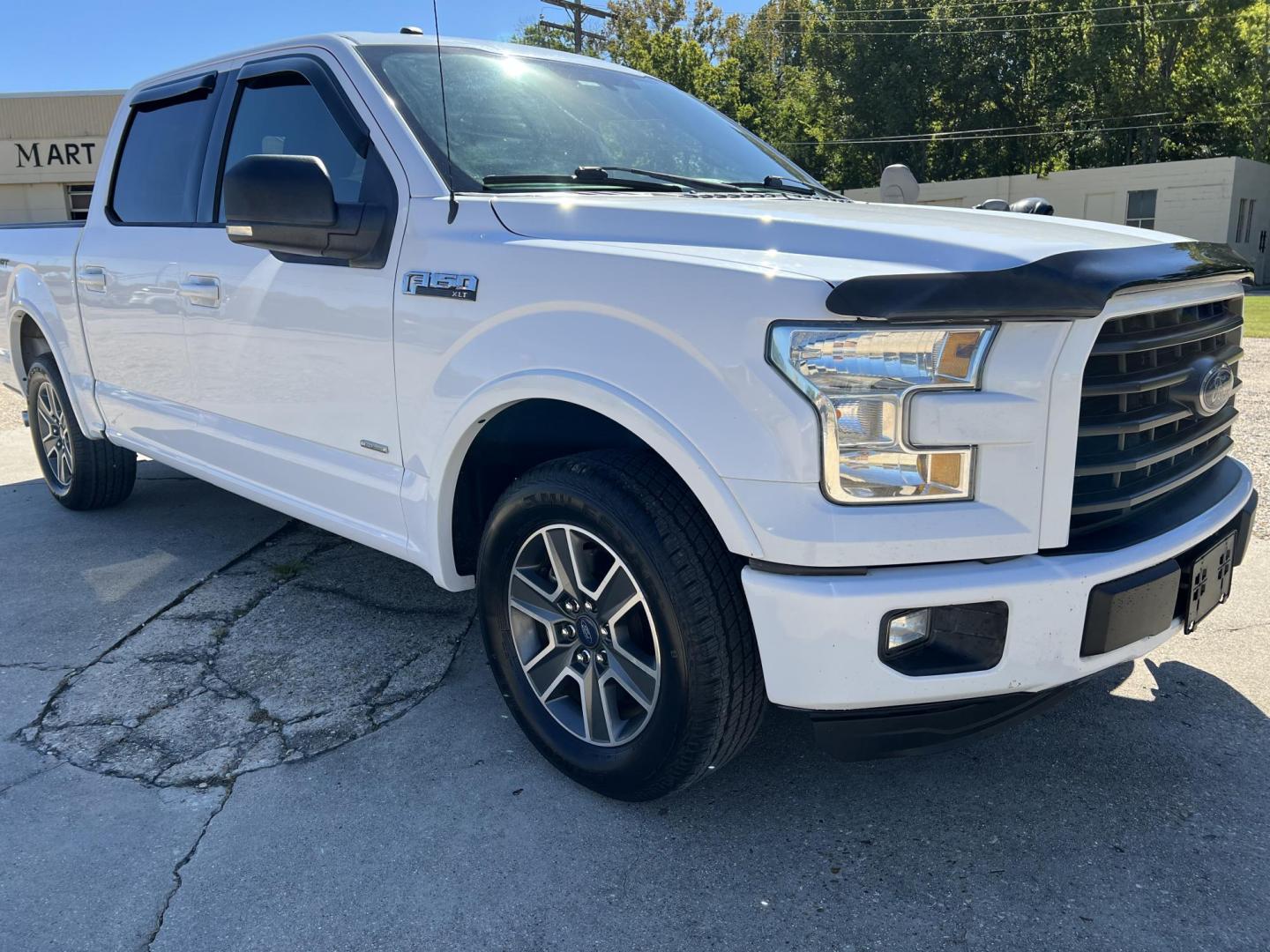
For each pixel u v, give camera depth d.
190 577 4.03
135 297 3.86
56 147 27.88
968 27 34.38
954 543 1.92
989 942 1.97
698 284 2.03
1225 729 2.76
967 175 37.81
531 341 2.31
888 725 2.05
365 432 2.88
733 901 2.11
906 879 2.17
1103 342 1.99
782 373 1.91
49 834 2.34
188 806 2.46
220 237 3.41
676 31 42.62
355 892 2.14
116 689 3.07
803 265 2.00
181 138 3.80
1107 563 2.02
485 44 3.34
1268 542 4.26
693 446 2.03
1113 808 2.42
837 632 1.93
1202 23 33.81
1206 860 2.21
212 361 3.47
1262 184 32.16
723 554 2.12
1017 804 2.44
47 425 5.02
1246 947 1.95
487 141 2.88
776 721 2.89
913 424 1.89
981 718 2.09
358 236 2.74
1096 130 35.91
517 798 2.49
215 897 2.13
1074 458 1.96
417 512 2.74
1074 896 2.10
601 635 2.39
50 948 1.98
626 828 2.37
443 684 3.11
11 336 5.02
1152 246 2.18
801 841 2.31
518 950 1.97
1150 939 1.97
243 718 2.89
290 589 3.90
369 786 2.54
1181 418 2.24
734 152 3.46
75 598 3.82
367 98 2.91
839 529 1.90
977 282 1.86
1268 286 32.88
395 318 2.67
